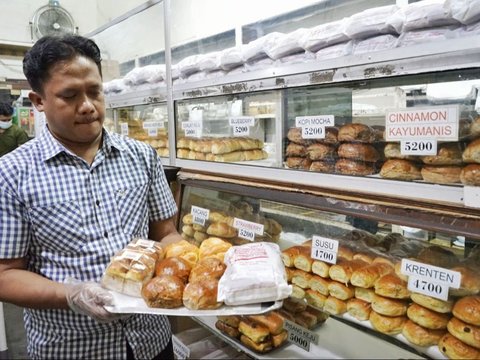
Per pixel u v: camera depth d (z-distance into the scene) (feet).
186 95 5.27
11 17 11.41
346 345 3.27
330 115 3.65
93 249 3.22
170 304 2.76
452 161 2.80
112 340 3.34
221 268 3.02
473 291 2.79
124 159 3.59
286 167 4.11
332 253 3.59
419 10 2.73
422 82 2.96
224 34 5.83
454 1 2.52
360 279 3.30
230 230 4.67
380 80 3.20
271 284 2.73
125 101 6.74
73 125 3.05
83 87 2.96
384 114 3.26
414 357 2.96
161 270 3.02
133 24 7.10
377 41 3.04
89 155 3.38
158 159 4.03
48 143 3.23
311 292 3.69
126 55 7.73
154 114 6.29
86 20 12.83
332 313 3.51
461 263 2.93
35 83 2.96
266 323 3.62
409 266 3.07
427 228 2.78
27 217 3.06
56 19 11.55
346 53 3.25
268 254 3.04
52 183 3.12
